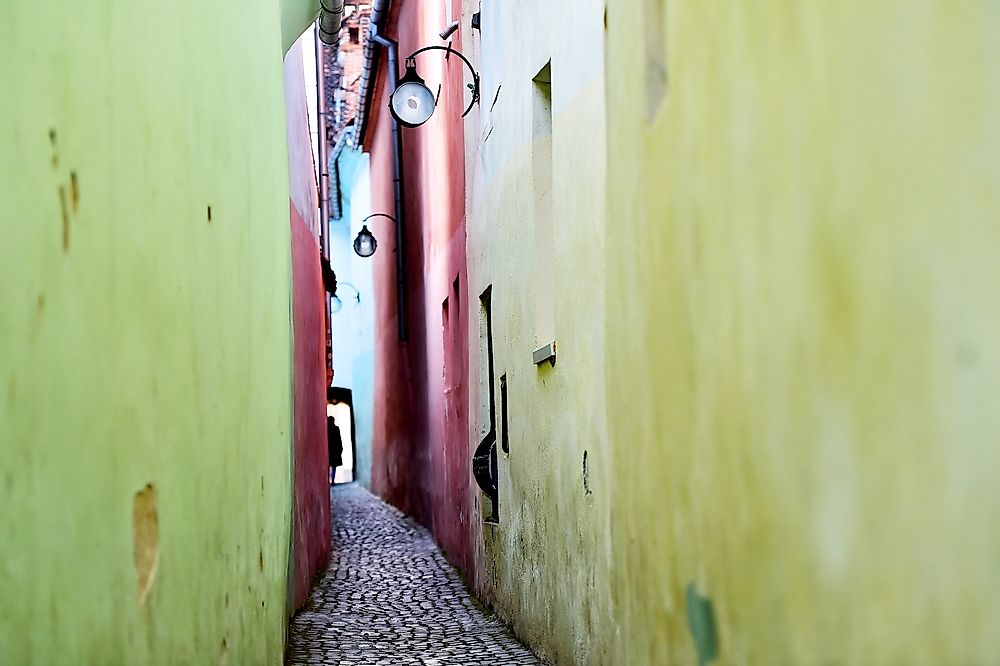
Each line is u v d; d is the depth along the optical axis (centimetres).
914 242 196
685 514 362
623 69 454
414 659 727
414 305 1702
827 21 234
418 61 1505
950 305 184
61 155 250
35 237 233
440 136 1341
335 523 1786
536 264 726
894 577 207
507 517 866
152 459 321
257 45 580
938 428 188
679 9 359
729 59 305
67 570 246
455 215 1201
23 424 222
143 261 318
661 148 388
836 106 230
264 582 543
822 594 243
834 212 233
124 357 296
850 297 225
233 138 485
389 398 2069
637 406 439
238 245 490
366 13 2327
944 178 185
